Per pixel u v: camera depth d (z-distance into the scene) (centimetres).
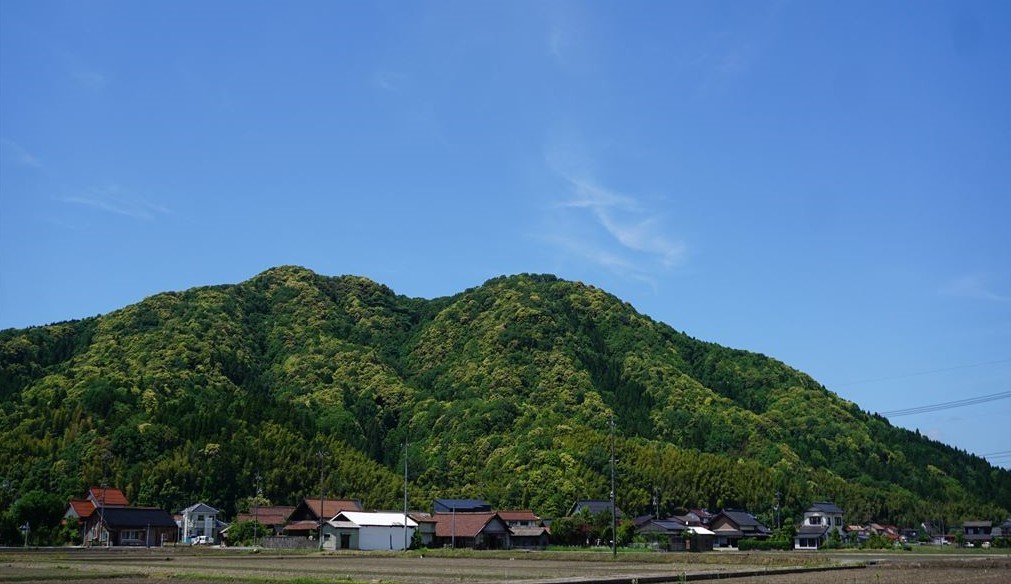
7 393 18688
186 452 15900
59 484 14412
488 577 5369
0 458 14712
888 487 19638
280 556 9144
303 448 17188
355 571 6097
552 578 5178
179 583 4859
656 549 12062
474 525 12712
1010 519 17775
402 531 11912
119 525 12462
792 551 11519
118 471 15012
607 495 15688
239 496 15712
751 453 19700
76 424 16300
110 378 19025
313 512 13000
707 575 5378
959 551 11044
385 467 18038
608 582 4853
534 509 15362
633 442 18212
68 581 4966
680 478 16888
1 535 11375
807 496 17650
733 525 14750
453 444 18225
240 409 17988
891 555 9238
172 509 14925
